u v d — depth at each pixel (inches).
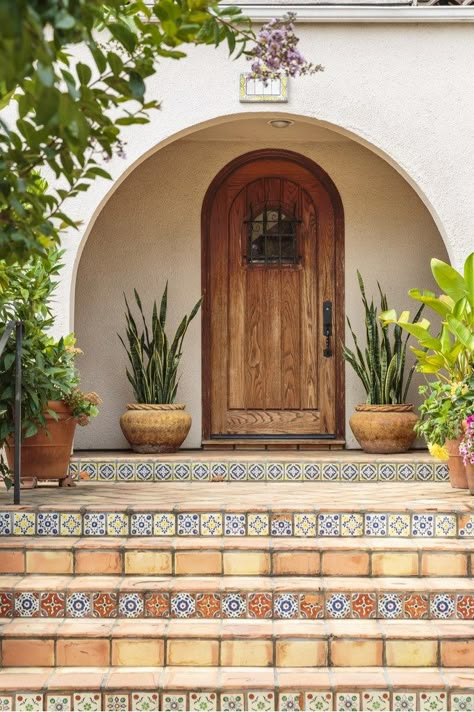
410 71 224.5
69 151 82.6
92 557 158.2
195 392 272.7
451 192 225.0
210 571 157.9
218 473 231.9
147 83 222.2
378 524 164.9
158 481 231.0
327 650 141.0
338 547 157.4
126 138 221.3
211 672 138.3
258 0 233.3
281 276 275.3
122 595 149.8
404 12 221.3
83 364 271.3
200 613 149.8
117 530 165.3
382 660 140.7
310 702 131.5
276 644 141.1
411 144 224.7
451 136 224.8
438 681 133.1
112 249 273.3
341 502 173.5
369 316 255.1
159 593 149.8
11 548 158.6
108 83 84.4
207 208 275.0
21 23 54.6
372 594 149.6
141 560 158.1
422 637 140.6
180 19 88.4
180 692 131.4
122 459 230.7
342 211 275.1
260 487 213.9
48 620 148.5
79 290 272.2
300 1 237.9
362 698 131.6
